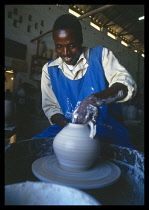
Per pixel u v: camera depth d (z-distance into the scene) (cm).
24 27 599
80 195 32
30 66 618
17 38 584
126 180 60
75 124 67
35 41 629
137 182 59
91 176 59
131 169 69
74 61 103
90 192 51
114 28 984
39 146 84
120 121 126
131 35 1070
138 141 230
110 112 120
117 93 79
